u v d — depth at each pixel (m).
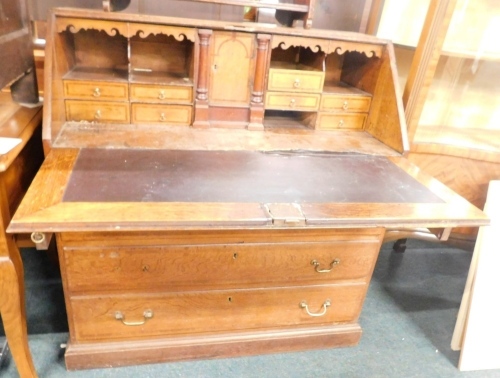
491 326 1.43
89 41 1.44
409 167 1.30
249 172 1.15
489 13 1.46
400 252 2.09
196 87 1.38
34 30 1.47
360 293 1.34
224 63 1.37
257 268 1.19
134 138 1.28
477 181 1.64
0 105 1.34
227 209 0.94
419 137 1.62
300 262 1.21
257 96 1.43
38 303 1.51
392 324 1.60
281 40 1.36
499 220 1.43
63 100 1.31
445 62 1.60
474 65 1.62
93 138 1.25
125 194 0.96
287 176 1.15
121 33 1.26
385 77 1.46
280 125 1.55
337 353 1.43
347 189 1.11
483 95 1.69
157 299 1.18
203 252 1.12
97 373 1.25
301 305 1.30
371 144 1.46
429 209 1.04
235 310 1.27
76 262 1.06
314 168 1.22
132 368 1.27
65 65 1.34
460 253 2.14
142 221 0.86
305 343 1.40
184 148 1.26
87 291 1.12
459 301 1.77
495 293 1.42
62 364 1.27
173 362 1.31
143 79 1.37
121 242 1.05
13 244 1.02
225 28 1.31
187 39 1.40
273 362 1.36
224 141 1.34
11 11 1.19
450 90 1.67
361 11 1.69
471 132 1.71
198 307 1.23
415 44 1.73
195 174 1.10
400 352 1.47
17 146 1.01
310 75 1.44
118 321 1.20
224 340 1.31
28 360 1.14
